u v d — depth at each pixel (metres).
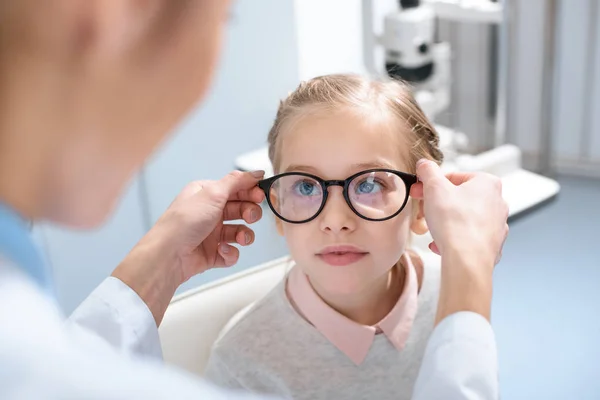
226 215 0.72
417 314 0.81
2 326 0.26
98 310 0.60
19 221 0.30
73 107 0.28
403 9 1.77
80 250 1.74
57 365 0.27
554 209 1.92
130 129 0.30
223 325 0.88
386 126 0.71
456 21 2.04
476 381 0.45
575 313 1.56
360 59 1.88
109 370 0.28
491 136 2.13
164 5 0.29
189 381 0.30
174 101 0.31
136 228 1.82
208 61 0.31
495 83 2.08
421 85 1.83
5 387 0.26
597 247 1.76
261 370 0.78
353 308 0.78
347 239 0.70
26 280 0.28
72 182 0.30
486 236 0.54
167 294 0.66
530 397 1.35
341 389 0.78
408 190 0.69
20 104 0.28
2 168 0.28
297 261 0.73
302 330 0.78
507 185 1.92
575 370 1.41
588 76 2.01
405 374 0.79
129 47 0.29
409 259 0.81
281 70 1.75
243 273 0.92
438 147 0.82
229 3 0.31
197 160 1.82
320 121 0.70
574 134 2.09
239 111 1.81
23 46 0.27
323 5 1.75
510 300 1.61
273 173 0.79
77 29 0.27
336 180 0.69
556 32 1.92
